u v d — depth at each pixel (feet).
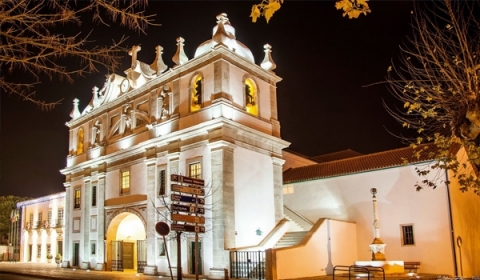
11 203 195.83
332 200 89.15
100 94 112.27
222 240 73.97
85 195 107.14
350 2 20.54
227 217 75.10
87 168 108.37
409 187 79.92
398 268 71.72
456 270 72.18
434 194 76.69
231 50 83.35
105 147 103.45
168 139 85.92
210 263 75.46
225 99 79.77
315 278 68.33
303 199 93.20
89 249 102.68
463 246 77.05
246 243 78.69
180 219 49.24
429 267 75.15
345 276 69.46
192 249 79.25
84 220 105.91
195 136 81.97
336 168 93.71
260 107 89.61
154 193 87.15
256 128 86.58
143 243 94.12
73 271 97.09
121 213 94.58
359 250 83.66
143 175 91.20
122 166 97.14
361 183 85.97
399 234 79.51
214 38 84.33
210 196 77.10
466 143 39.81
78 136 116.26
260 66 92.38
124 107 100.83
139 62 100.01
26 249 154.20
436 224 75.61
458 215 77.00
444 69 39.65
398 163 82.58
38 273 90.94
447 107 40.63
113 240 98.99
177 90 87.71
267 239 80.43
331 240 77.66
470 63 38.75
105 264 97.14
